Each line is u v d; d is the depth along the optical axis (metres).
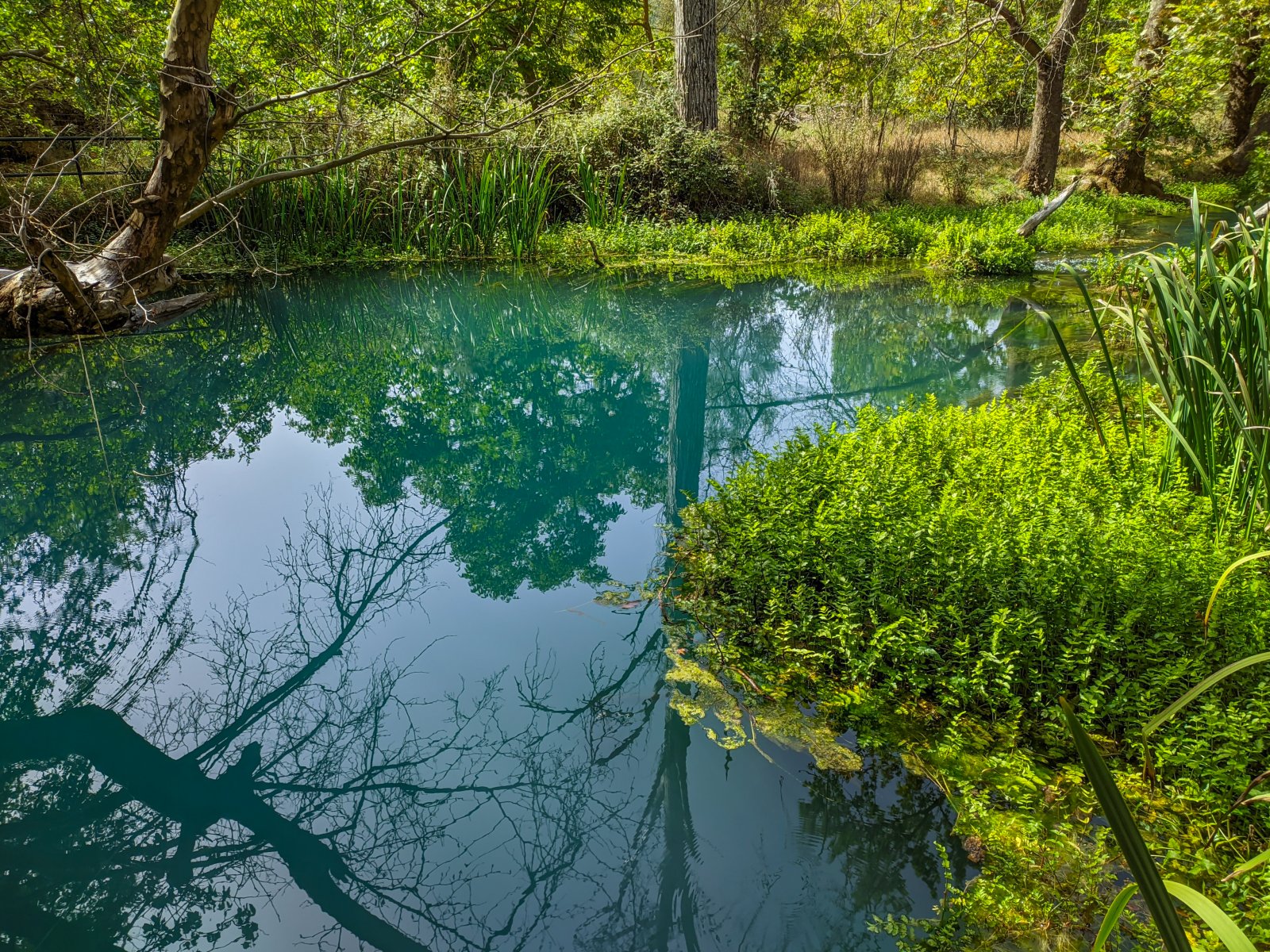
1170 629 2.89
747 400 7.79
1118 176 19.48
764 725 3.15
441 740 3.32
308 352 9.24
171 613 4.24
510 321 10.60
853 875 2.51
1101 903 2.26
